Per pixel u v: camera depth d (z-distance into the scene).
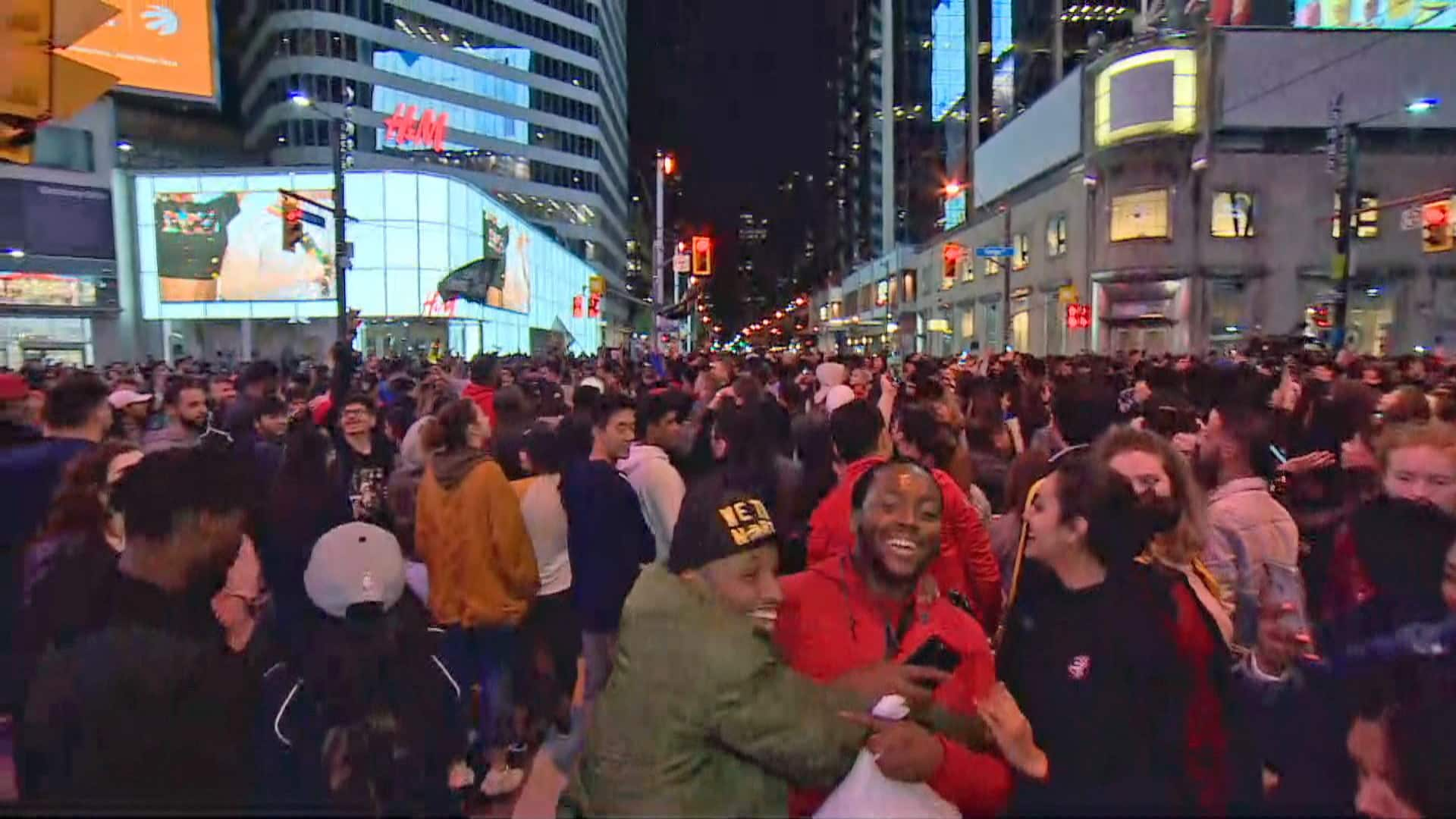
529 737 5.24
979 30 77.75
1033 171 49.88
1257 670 2.87
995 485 6.07
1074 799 2.39
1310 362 13.64
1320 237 39.09
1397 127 39.03
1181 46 39.12
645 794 2.25
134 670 2.05
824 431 5.11
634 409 5.71
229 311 46.00
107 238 45.72
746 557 2.31
